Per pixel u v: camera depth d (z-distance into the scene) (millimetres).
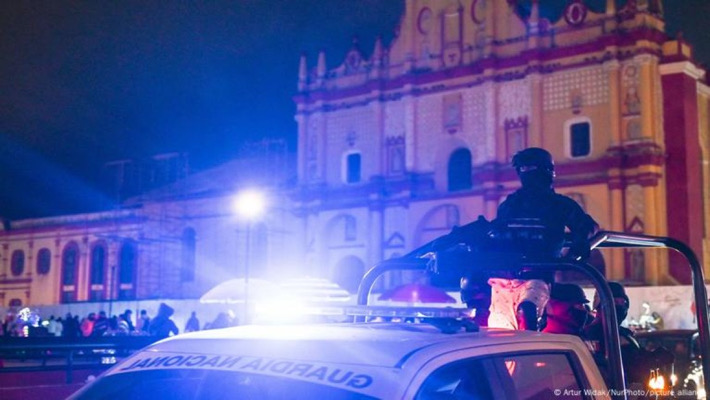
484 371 3270
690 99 35781
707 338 4766
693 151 35625
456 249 4484
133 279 52375
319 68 43781
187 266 49969
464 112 39344
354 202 42031
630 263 34000
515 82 38062
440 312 3732
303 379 2990
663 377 5344
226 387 3158
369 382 2883
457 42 39938
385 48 42219
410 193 40281
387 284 39938
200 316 41000
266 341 3340
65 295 55906
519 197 4988
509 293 4637
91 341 15922
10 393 14805
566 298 4953
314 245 43125
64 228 56438
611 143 35312
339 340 3230
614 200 35094
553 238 4617
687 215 34656
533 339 3656
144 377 3422
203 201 49281
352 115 42719
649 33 34969
